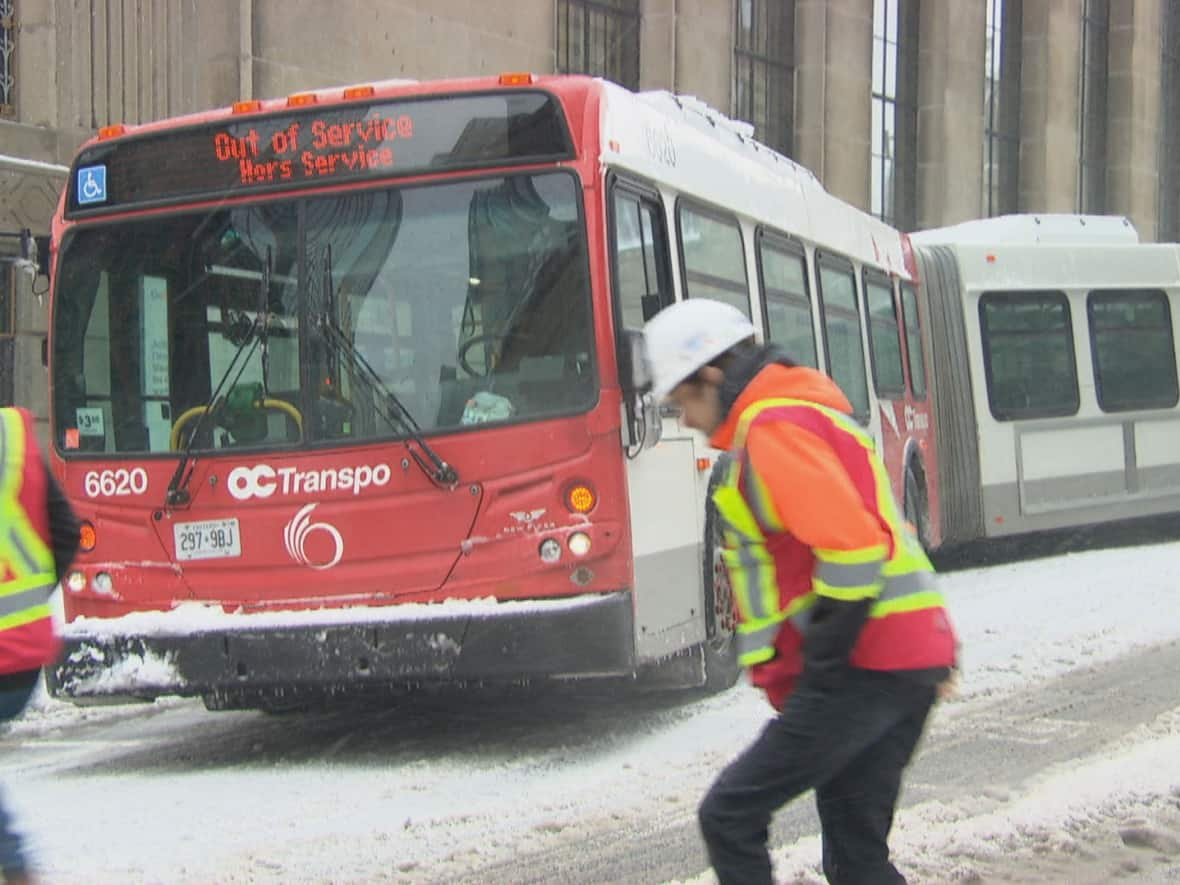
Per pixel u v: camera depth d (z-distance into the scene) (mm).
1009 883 5188
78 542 4652
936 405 15305
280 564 7379
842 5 28641
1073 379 16203
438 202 7430
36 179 14258
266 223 7633
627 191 7598
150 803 6828
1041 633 10305
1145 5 39812
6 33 14570
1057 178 36219
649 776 6883
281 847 5902
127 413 7770
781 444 3598
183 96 16172
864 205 29391
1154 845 5637
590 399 7129
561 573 7086
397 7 18766
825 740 3658
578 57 23297
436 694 9375
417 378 7324
